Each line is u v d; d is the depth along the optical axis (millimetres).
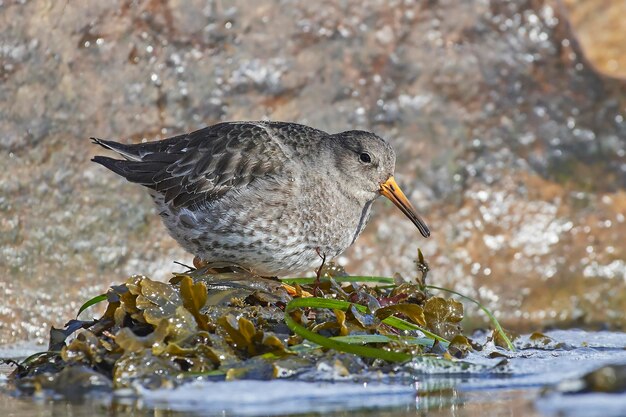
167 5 15344
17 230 14422
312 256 12539
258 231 12086
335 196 12539
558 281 15797
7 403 9211
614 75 17344
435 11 16219
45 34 14891
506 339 11422
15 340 13883
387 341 10352
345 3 15914
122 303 10461
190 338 10094
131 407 8969
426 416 8656
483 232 15867
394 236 15617
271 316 10828
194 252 12477
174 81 15352
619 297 15805
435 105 16109
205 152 12391
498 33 16438
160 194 12586
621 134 16500
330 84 15859
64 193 14719
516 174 16141
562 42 16641
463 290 15586
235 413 8773
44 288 14305
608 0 20953
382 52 16031
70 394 9492
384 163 12984
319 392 9438
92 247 14680
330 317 10977
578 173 16281
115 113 15102
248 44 15617
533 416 8539
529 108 16391
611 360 10992
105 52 15133
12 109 14688
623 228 16062
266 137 12445
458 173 16016
